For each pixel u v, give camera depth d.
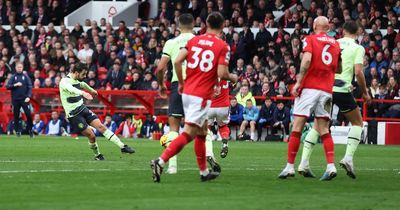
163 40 51.19
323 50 19.50
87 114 26.31
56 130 48.28
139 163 24.28
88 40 53.41
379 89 44.53
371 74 45.00
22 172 20.20
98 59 52.16
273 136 44.72
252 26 52.50
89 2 60.16
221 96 22.05
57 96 49.78
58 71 52.88
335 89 20.91
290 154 19.64
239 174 20.86
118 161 25.14
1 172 20.14
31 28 58.31
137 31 52.47
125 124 47.94
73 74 26.78
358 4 49.22
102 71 51.84
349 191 17.38
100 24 57.44
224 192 16.62
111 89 50.09
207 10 53.84
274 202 15.24
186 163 24.73
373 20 49.94
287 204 15.02
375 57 45.84
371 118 44.12
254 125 44.88
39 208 13.85
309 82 19.52
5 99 50.25
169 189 16.88
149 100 47.97
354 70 21.27
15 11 59.62
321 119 19.77
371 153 33.59
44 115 49.41
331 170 19.53
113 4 59.69
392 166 25.39
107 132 26.84
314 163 26.19
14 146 33.41
